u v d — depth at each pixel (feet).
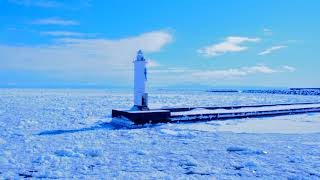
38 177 17.63
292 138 31.07
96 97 131.54
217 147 26.37
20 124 41.52
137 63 42.70
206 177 17.69
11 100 100.68
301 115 55.67
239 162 21.11
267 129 37.70
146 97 42.34
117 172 18.65
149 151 24.73
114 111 43.55
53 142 28.60
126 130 36.78
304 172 18.54
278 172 18.61
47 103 87.25
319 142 28.71
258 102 108.37
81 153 23.73
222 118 48.01
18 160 21.48
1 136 31.91
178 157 22.61
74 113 58.08
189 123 43.11
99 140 29.91
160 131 35.68
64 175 17.99
